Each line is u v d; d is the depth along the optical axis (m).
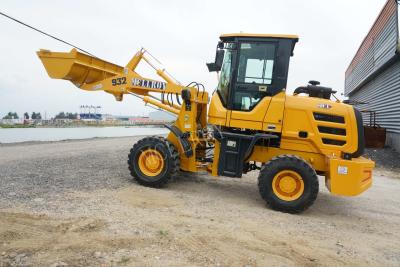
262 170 5.89
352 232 5.04
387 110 15.97
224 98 6.55
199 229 4.53
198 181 7.75
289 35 6.16
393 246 4.57
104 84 7.90
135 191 6.28
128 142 16.69
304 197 5.66
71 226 4.27
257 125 6.24
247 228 4.76
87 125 37.31
